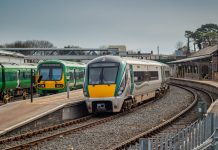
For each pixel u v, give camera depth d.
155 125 20.97
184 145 12.29
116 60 26.14
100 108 25.52
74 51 92.00
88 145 15.74
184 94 44.56
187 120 23.00
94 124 21.45
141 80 30.39
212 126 14.83
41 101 27.02
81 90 39.91
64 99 28.33
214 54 64.81
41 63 38.72
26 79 41.88
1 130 17.64
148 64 33.47
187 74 85.00
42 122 21.12
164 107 30.02
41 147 15.38
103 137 17.47
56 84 38.16
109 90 25.20
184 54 119.56
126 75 26.23
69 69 40.31
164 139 11.88
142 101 32.75
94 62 26.27
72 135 18.03
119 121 22.53
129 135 17.97
